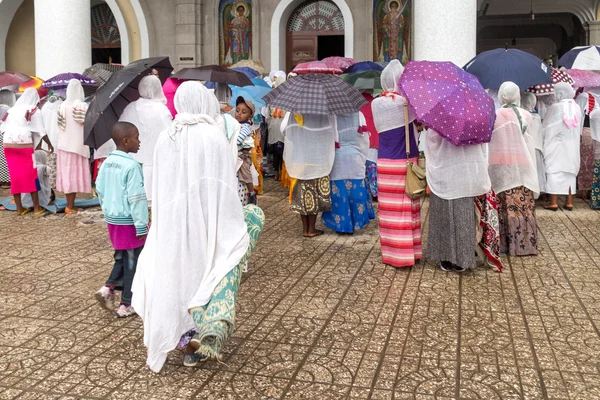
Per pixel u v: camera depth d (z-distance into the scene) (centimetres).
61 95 966
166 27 1705
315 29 1673
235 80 856
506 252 657
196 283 362
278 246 693
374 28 1609
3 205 922
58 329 444
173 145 362
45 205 883
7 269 595
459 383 360
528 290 534
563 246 687
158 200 363
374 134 965
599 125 873
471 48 991
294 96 669
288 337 428
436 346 413
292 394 346
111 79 548
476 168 564
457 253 579
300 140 710
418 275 580
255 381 362
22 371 375
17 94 1196
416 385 357
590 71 1045
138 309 370
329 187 728
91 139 556
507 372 374
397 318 465
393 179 591
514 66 727
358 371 375
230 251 361
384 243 607
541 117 898
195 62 1691
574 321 459
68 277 570
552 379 365
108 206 449
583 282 555
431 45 988
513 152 630
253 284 549
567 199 901
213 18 1691
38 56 1270
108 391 350
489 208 587
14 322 457
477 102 550
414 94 552
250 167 607
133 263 459
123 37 1702
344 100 671
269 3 1648
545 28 2769
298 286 544
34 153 888
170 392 349
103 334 435
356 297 514
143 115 559
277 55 1653
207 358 391
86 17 1278
